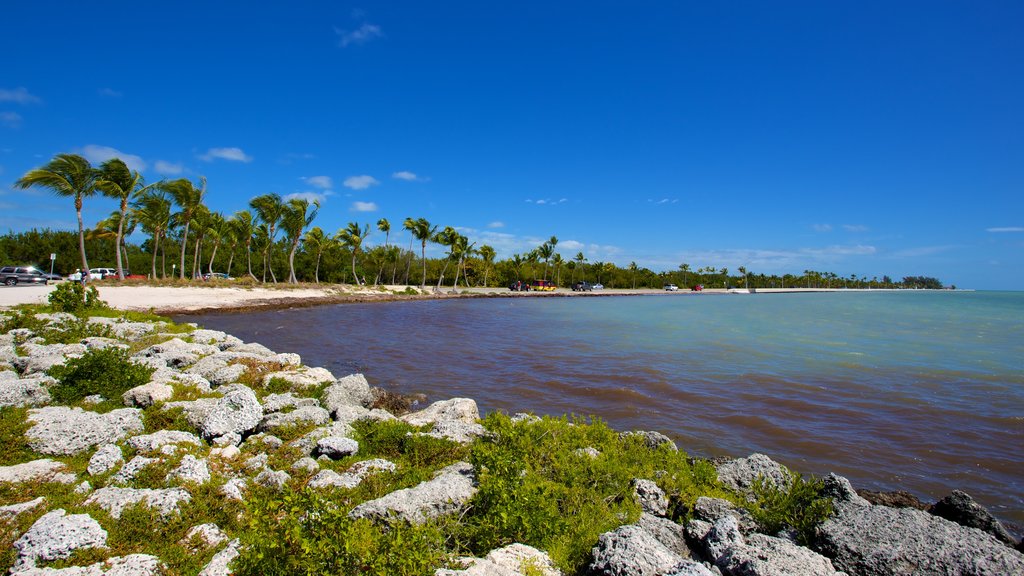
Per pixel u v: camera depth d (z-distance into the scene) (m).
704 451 11.08
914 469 10.17
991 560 4.77
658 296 101.06
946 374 19.67
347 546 3.97
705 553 5.61
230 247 70.00
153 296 36.12
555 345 25.84
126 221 48.75
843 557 5.25
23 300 23.03
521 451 7.46
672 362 21.31
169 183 45.41
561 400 15.03
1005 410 14.37
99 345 12.86
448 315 42.38
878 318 49.66
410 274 85.38
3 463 6.30
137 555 4.52
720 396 15.62
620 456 8.27
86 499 5.48
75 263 58.81
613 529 5.80
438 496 5.92
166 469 6.26
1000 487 9.39
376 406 13.33
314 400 10.55
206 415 8.27
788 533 6.02
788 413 13.91
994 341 31.08
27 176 33.69
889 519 5.70
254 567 3.89
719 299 91.62
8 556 4.43
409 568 4.15
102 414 7.67
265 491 6.25
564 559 5.08
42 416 7.27
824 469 10.15
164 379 10.18
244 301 39.00
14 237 57.94
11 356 11.10
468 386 16.50
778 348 26.22
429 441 8.67
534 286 96.19
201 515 5.49
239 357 13.59
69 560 4.46
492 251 93.75
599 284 114.69
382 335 28.06
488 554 4.85
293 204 56.53
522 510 5.54
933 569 4.84
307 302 45.47
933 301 103.00
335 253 77.00
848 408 14.45
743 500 7.22
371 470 7.20
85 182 37.12
